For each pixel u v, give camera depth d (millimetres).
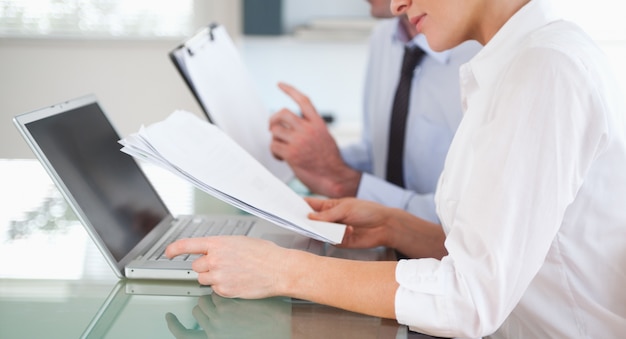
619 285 1111
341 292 1035
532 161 965
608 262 1101
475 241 982
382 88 2322
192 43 1801
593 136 994
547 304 1151
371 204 1383
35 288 1120
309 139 1861
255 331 983
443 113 2100
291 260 1071
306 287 1053
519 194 965
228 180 1243
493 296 976
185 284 1147
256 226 1422
